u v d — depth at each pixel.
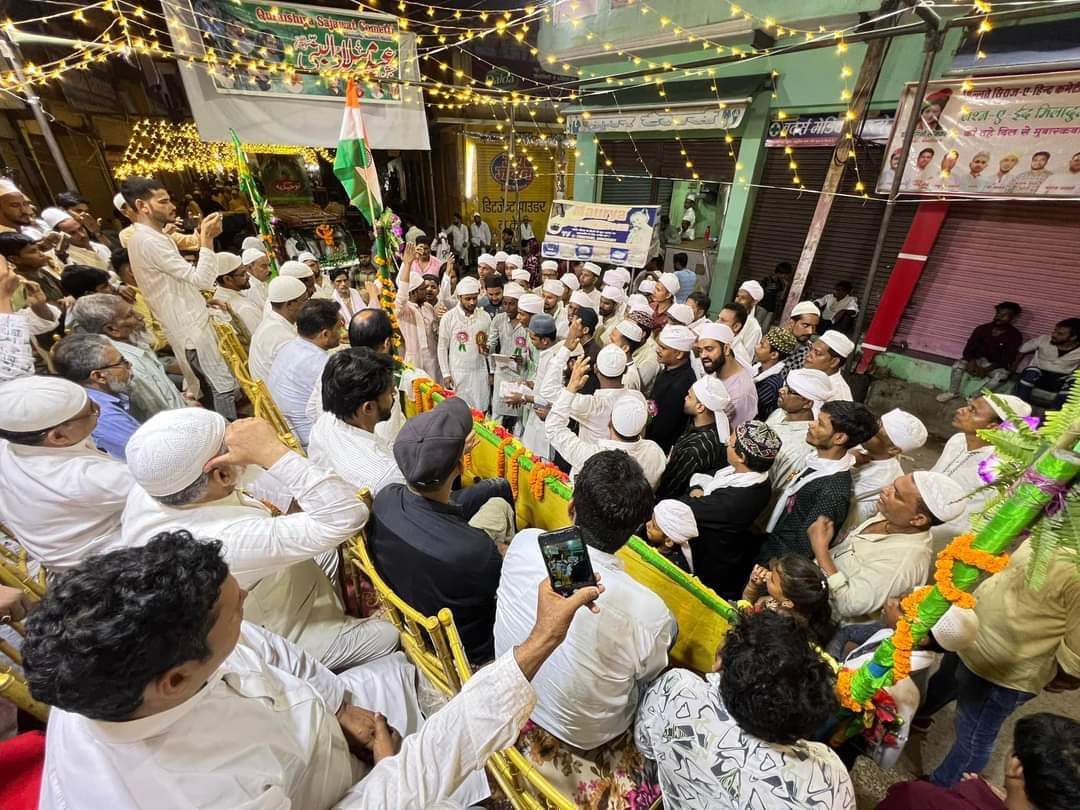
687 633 1.92
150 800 0.78
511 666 1.04
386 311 3.45
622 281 5.54
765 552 2.49
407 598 1.59
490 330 4.95
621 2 7.54
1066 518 0.94
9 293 2.46
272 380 3.04
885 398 6.14
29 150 7.64
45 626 0.70
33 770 1.27
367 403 1.97
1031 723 1.27
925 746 2.46
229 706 0.93
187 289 3.88
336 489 1.39
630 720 1.58
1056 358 4.88
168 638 0.74
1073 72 4.39
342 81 6.07
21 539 1.70
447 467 1.63
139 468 1.25
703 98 6.88
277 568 1.38
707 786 1.21
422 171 14.09
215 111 5.62
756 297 4.98
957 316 5.70
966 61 4.96
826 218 6.17
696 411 2.75
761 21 6.25
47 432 1.61
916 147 5.43
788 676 1.10
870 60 5.48
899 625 1.19
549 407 3.56
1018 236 5.16
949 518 1.80
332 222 11.66
